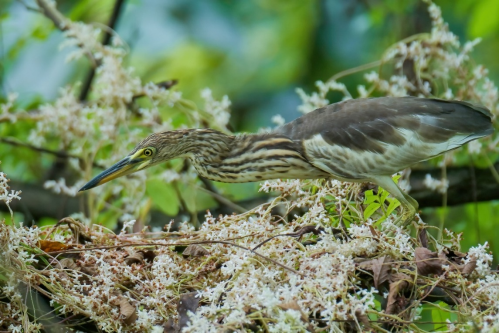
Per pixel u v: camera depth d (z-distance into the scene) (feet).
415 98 30.12
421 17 46.16
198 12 54.85
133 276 24.32
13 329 22.86
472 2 44.55
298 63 51.93
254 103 52.16
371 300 21.04
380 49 50.16
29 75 49.78
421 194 39.04
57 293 23.35
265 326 20.43
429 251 23.66
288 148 30.35
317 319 21.52
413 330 22.11
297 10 52.80
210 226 26.53
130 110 39.93
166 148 31.48
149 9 54.49
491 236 38.14
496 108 37.58
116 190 37.19
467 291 23.04
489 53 48.19
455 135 29.01
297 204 27.86
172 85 39.50
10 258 23.36
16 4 49.03
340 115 29.96
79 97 44.01
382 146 29.07
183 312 22.24
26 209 40.78
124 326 23.27
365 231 24.47
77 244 25.71
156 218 40.75
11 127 41.78
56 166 43.50
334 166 29.55
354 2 50.26
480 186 38.42
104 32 44.37
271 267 23.67
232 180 31.60
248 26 53.83
